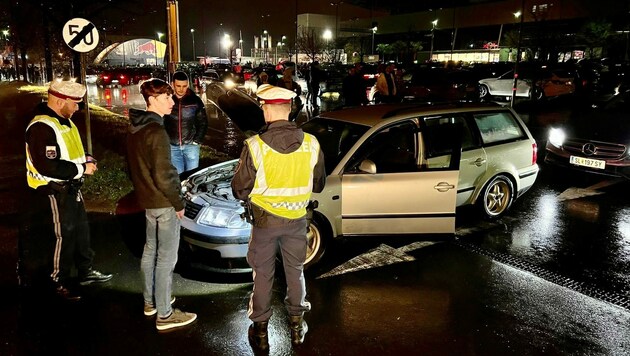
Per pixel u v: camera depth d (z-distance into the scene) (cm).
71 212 400
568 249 536
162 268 360
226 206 450
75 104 386
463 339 365
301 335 356
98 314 395
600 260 507
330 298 428
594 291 439
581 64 2522
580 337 367
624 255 520
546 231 590
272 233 326
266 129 318
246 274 468
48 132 369
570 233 584
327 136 542
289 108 320
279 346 356
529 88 2070
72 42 679
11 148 1034
